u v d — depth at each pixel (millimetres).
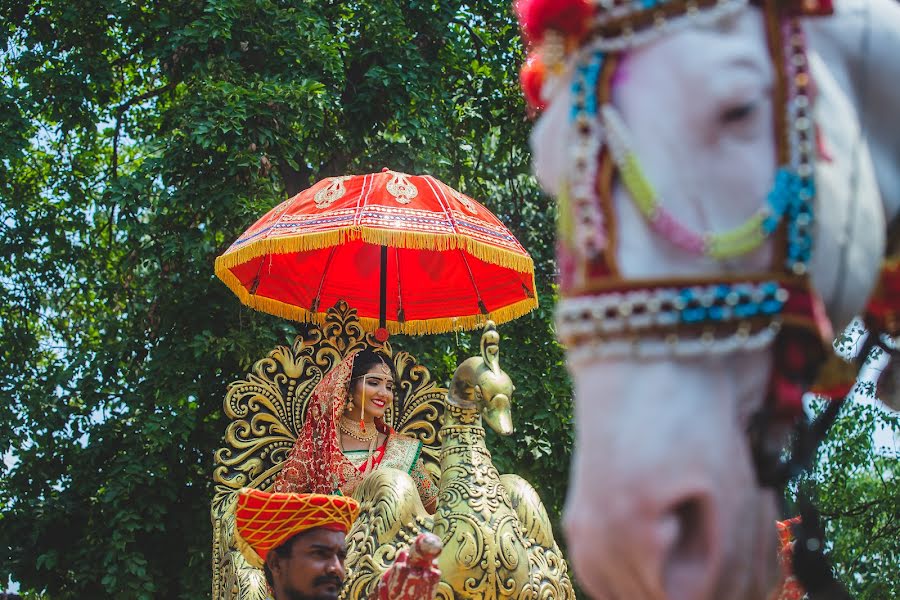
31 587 10852
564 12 1642
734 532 1499
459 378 4527
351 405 5355
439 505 4312
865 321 2166
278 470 5441
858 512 9625
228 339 10281
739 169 1563
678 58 1594
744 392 1555
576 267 1606
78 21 12234
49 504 10773
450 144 12570
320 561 3719
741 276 1546
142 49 12656
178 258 10898
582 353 1556
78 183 12805
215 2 10820
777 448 1589
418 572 3492
